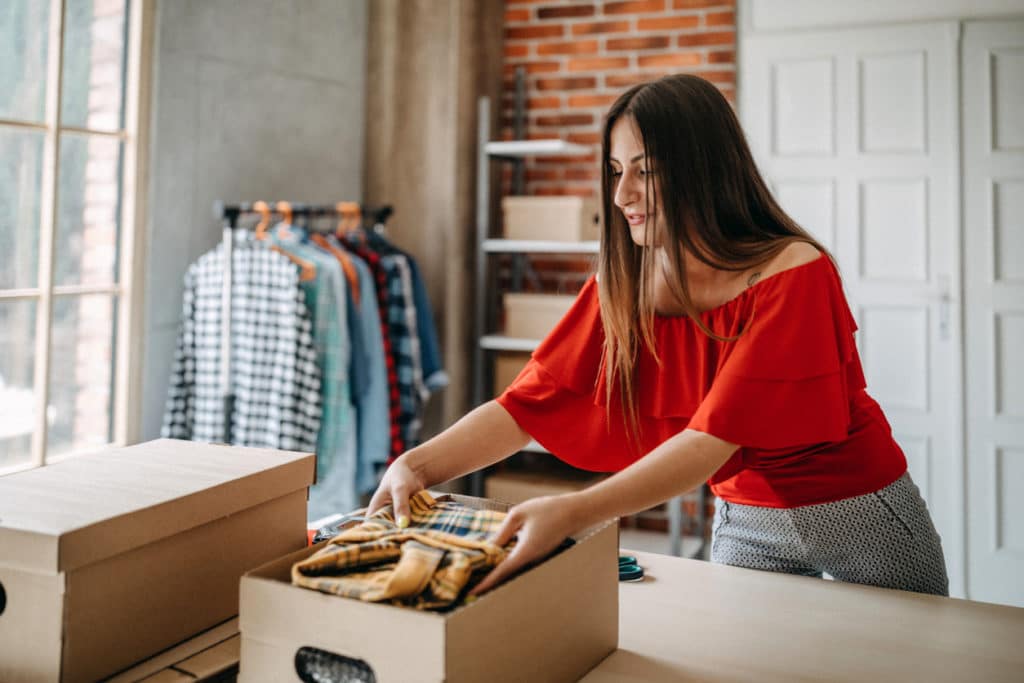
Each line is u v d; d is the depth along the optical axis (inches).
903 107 127.1
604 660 39.9
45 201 101.1
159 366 116.1
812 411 44.7
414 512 42.4
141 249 113.6
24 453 100.5
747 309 47.8
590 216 140.2
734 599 47.3
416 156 148.5
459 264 143.7
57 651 33.4
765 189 49.9
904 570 53.5
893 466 54.2
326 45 140.9
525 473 143.6
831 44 130.0
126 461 43.6
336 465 116.3
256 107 129.3
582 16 150.6
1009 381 123.1
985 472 124.1
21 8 97.5
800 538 53.6
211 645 38.4
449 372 143.7
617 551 41.3
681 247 47.9
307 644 32.4
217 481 40.0
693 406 51.9
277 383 110.4
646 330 52.4
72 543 33.0
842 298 47.8
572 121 151.5
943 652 40.6
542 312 136.6
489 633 31.9
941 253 125.7
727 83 142.2
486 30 148.4
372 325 118.2
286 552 44.4
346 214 120.9
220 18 122.9
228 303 108.2
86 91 106.8
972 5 124.0
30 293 100.0
